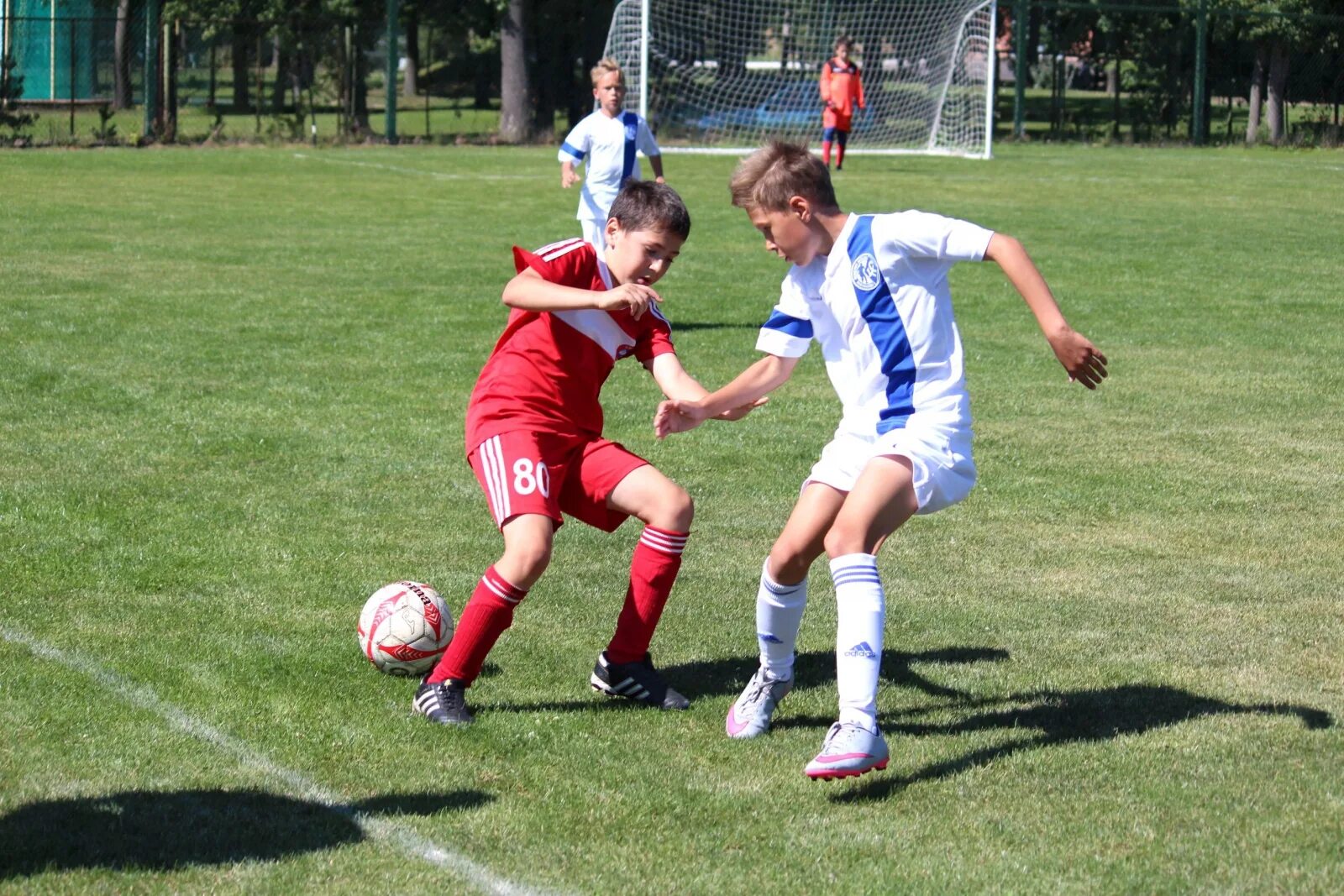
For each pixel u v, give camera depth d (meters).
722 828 6.09
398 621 7.76
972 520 11.17
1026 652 8.45
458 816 6.15
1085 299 21.89
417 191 38.06
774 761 6.86
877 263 6.66
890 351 6.73
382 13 63.09
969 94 59.88
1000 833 6.07
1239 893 5.55
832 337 7.04
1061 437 13.77
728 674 8.06
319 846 5.85
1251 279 24.11
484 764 6.72
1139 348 18.17
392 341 17.77
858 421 6.93
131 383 15.09
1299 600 9.41
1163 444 13.52
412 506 11.16
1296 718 7.40
